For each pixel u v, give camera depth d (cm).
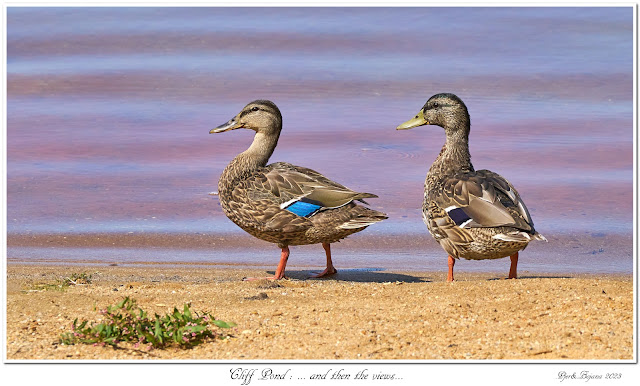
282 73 2348
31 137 1870
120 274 1216
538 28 2672
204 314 859
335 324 883
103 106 2089
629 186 1627
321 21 2767
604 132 1920
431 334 852
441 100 1272
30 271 1219
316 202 1232
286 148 1823
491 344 823
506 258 1348
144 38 2627
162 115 2036
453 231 1130
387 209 1545
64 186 1623
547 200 1561
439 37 2623
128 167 1728
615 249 1360
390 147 1848
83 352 802
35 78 2284
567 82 2264
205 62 2434
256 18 2789
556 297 962
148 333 825
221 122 2002
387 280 1228
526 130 1934
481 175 1175
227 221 1506
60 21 2720
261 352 808
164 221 1489
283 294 1024
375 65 2414
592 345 813
